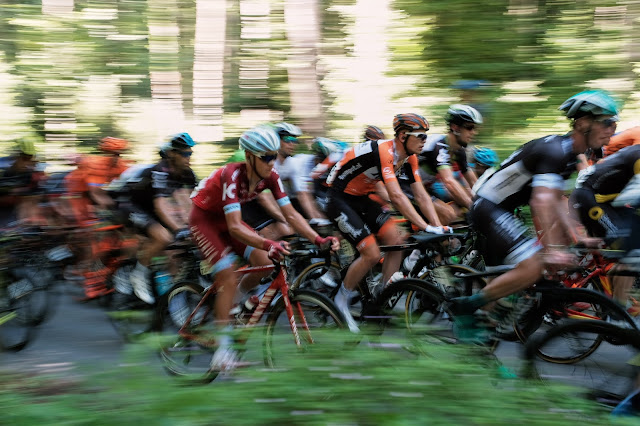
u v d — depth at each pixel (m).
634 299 4.10
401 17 8.97
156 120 12.12
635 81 8.05
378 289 4.38
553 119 7.82
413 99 8.99
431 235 3.81
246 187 3.63
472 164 5.38
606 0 8.03
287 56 11.23
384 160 4.11
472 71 8.22
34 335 4.54
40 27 11.41
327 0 10.85
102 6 11.69
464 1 8.32
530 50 8.11
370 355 1.72
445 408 1.51
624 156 4.00
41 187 5.53
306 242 4.43
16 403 1.57
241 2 11.63
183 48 12.22
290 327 2.78
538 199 3.03
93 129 11.76
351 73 10.46
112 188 5.39
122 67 11.71
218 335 2.01
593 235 4.23
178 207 5.33
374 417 1.46
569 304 3.26
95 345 4.46
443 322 3.47
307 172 5.44
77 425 1.47
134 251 5.24
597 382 2.81
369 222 4.40
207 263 3.71
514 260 3.14
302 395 1.52
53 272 5.16
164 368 1.95
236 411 1.48
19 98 11.59
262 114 11.80
